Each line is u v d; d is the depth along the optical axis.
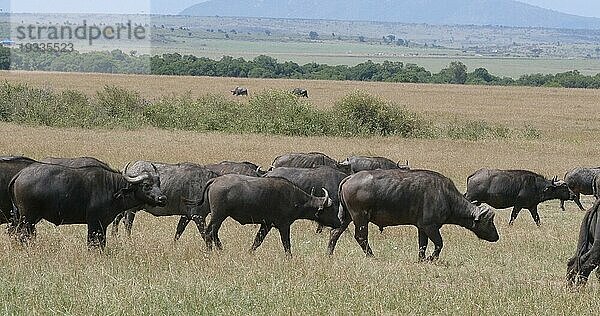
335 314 27.05
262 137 108.00
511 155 93.25
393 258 40.50
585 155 97.19
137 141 94.81
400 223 39.66
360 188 39.28
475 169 78.50
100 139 95.62
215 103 125.00
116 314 25.97
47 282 29.72
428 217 39.28
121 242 39.44
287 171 46.12
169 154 81.06
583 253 32.38
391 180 39.25
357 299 29.08
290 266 34.72
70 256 34.41
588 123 155.00
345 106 121.00
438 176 40.00
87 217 37.12
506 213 61.00
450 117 160.12
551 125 148.38
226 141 98.69
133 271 32.75
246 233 45.41
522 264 40.25
